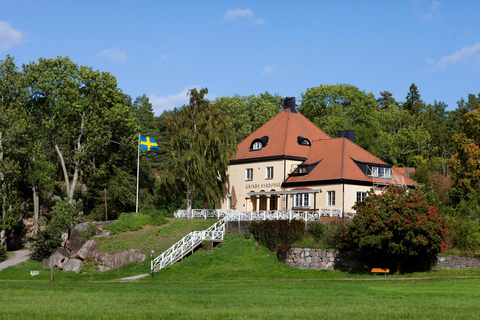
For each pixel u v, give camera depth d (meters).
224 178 66.00
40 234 61.44
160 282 45.06
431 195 63.94
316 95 98.31
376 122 98.62
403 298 32.53
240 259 53.22
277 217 56.16
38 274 55.59
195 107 65.94
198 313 27.34
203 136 63.97
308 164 65.38
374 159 65.50
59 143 84.38
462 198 67.88
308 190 59.72
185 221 63.25
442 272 47.59
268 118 99.44
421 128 100.69
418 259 48.94
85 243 60.72
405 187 63.53
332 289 37.78
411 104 125.69
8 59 70.75
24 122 68.25
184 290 37.78
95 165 84.50
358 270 49.25
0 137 68.44
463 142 71.00
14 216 67.38
